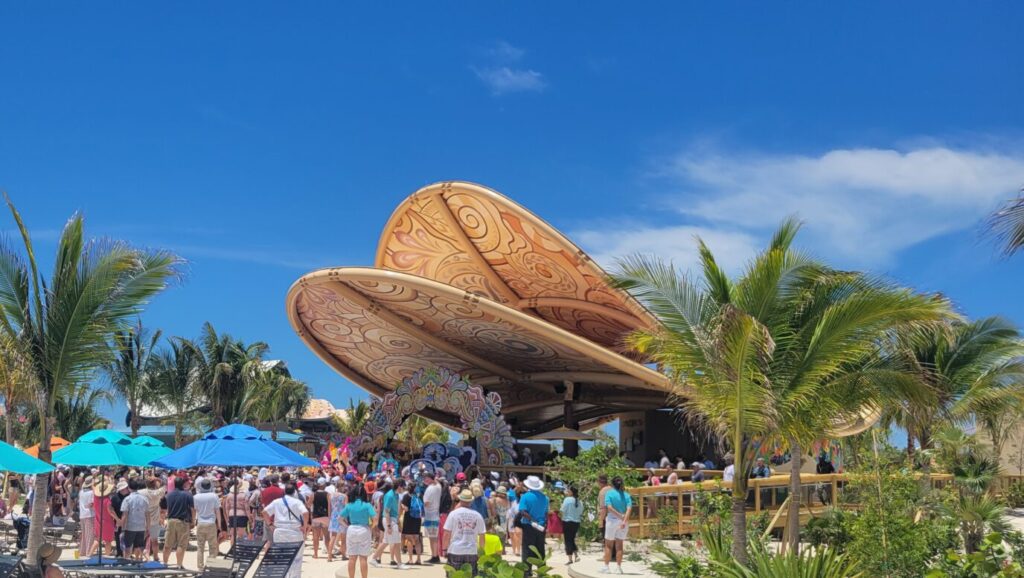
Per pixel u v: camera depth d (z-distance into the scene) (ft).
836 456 86.84
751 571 36.88
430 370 101.19
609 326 106.93
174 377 193.77
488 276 108.17
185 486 54.03
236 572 42.57
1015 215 33.35
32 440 175.83
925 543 46.03
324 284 97.04
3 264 44.04
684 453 128.57
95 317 45.06
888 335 39.32
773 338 38.81
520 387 125.18
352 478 63.00
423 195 96.68
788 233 40.09
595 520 66.69
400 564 55.93
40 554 34.40
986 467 58.29
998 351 75.82
